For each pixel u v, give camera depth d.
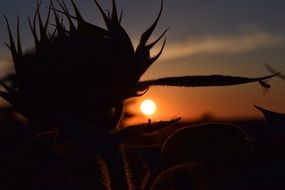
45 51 0.47
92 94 0.45
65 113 0.42
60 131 0.44
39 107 0.45
